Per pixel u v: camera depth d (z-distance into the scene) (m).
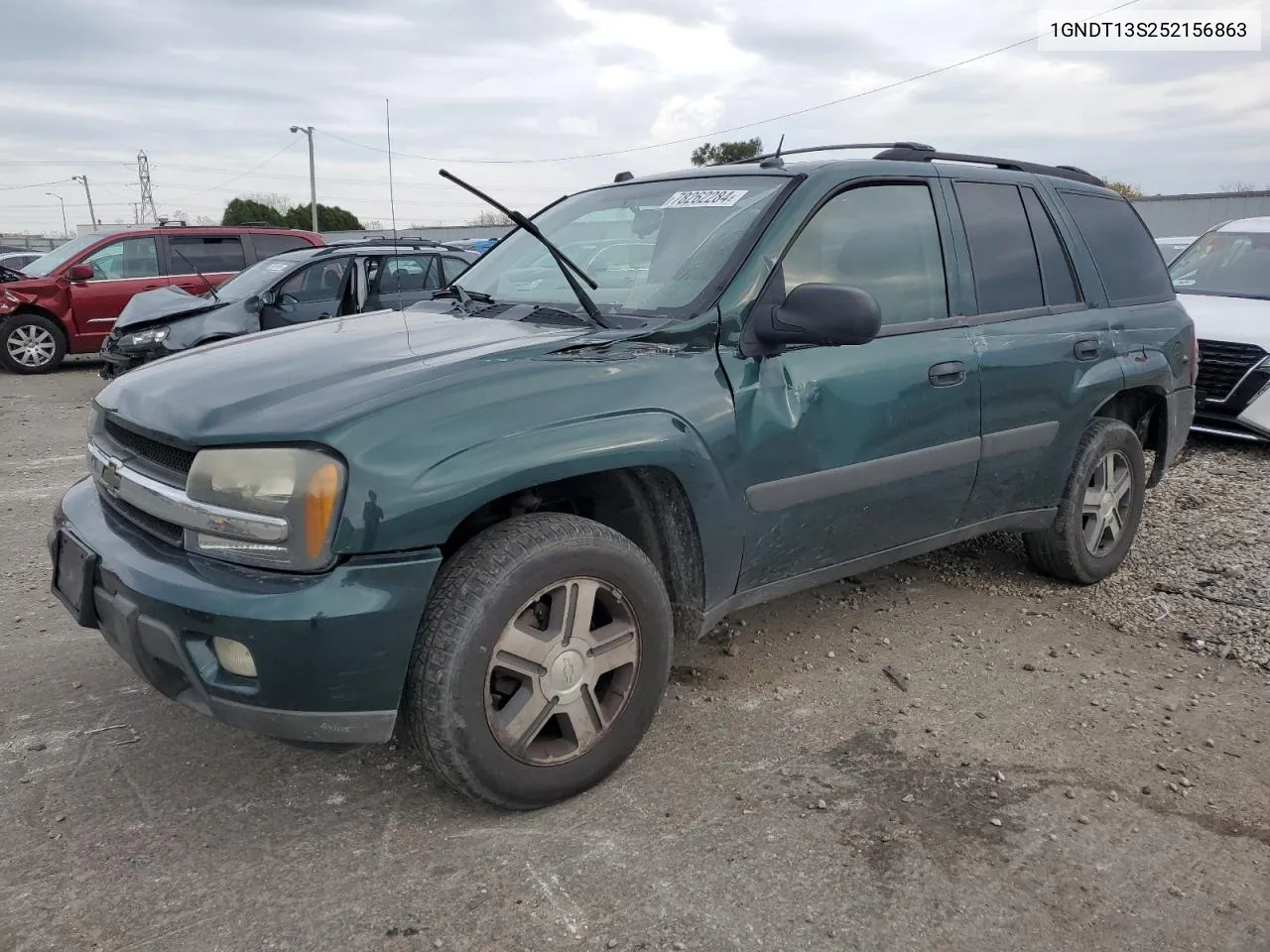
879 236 3.54
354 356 2.87
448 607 2.50
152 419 2.66
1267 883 2.51
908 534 3.70
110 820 2.72
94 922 2.32
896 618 4.20
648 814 2.76
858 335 2.88
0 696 3.42
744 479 3.05
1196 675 3.70
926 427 3.56
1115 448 4.46
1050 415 4.07
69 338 12.51
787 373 3.16
